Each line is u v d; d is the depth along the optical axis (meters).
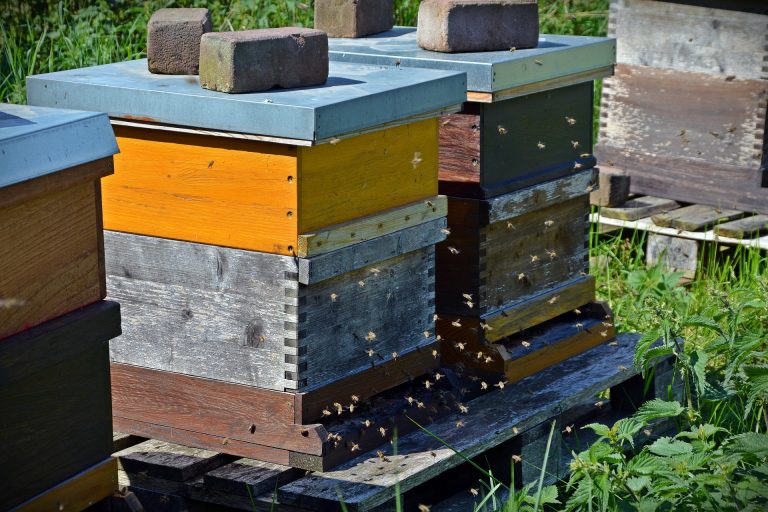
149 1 7.87
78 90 3.54
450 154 4.08
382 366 3.68
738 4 6.54
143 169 3.49
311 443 3.37
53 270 2.88
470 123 4.01
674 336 4.13
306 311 3.36
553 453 4.05
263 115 3.21
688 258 6.59
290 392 3.39
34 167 2.70
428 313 3.87
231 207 3.36
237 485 3.33
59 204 2.88
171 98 3.36
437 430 3.79
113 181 3.55
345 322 3.52
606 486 3.41
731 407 4.52
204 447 3.56
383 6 4.79
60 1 7.42
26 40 7.50
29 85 3.65
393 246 3.60
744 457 3.57
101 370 3.07
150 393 3.63
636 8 6.98
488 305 4.18
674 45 6.86
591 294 4.77
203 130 3.33
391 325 3.71
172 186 3.46
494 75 3.90
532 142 4.27
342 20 4.62
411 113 3.55
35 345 2.80
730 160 6.75
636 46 7.02
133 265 3.58
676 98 6.90
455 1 4.17
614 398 4.74
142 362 3.64
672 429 4.59
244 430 3.48
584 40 4.52
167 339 3.57
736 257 6.61
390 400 3.81
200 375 3.54
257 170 3.30
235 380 3.48
